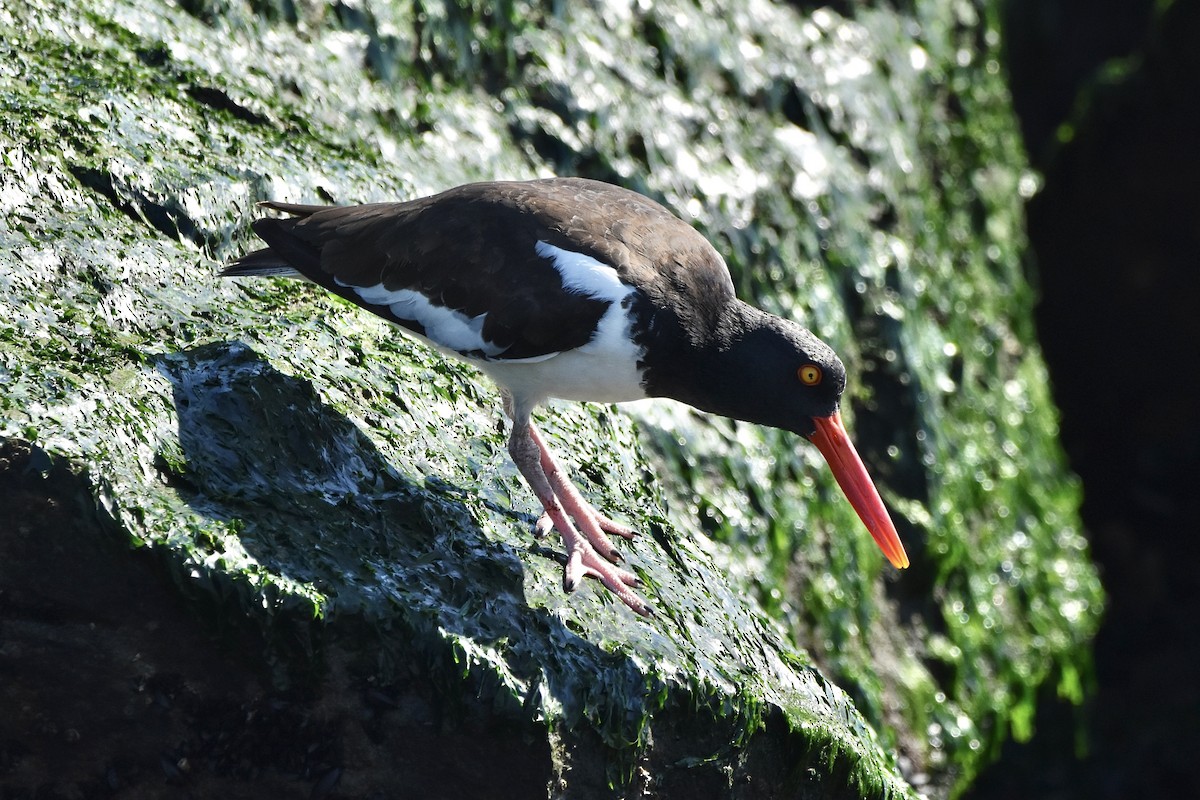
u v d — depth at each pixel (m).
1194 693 18.34
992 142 17.98
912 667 14.02
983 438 15.81
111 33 11.50
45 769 7.90
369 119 12.79
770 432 13.29
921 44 17.61
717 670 8.73
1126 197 20.45
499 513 9.10
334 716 7.87
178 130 10.91
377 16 13.35
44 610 7.50
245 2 12.66
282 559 7.71
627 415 11.96
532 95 14.19
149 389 8.20
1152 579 19.81
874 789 9.38
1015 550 15.65
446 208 9.09
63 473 7.34
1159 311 20.38
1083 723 16.88
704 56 15.35
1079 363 20.95
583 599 8.62
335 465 8.57
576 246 8.92
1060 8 23.05
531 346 8.84
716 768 8.64
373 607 7.69
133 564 7.40
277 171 11.08
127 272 9.35
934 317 15.85
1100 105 20.59
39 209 9.44
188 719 7.83
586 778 8.11
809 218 15.02
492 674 7.74
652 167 14.34
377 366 9.59
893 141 16.28
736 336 9.28
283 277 10.12
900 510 14.48
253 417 8.40
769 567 12.65
